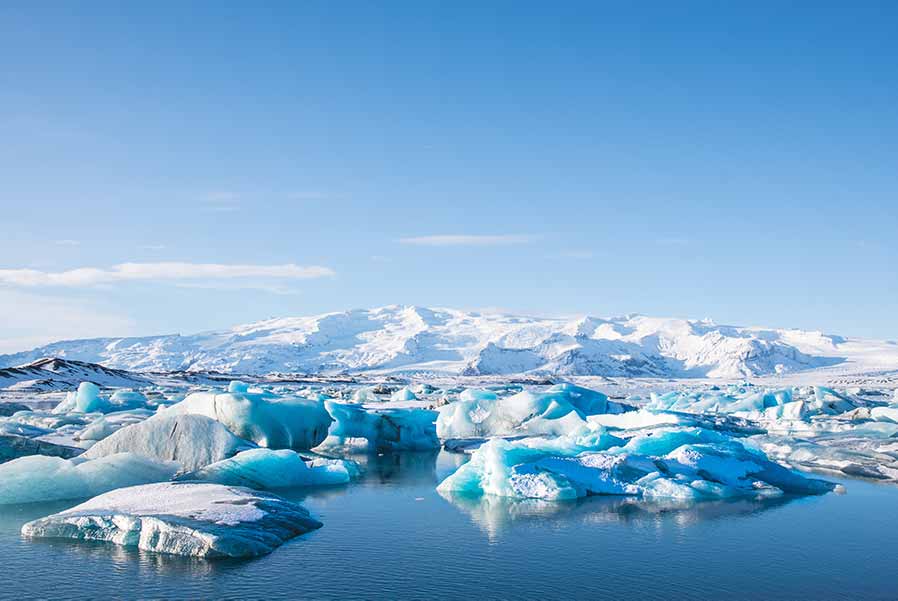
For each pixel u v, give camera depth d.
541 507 17.48
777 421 39.00
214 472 18.73
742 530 15.19
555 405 33.06
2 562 12.02
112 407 39.06
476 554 13.18
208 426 20.34
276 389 69.31
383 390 76.75
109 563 12.07
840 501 18.48
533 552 13.38
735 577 11.97
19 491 16.70
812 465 25.39
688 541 14.27
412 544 13.79
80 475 17.53
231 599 10.52
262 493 15.98
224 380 96.19
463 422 34.47
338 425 30.06
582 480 19.52
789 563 12.78
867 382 163.62
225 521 13.54
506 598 10.86
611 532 14.96
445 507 17.42
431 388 78.50
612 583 11.61
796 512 17.05
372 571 12.01
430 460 27.06
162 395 52.72
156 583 11.12
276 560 12.48
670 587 11.45
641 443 22.22
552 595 11.00
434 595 10.91
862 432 32.41
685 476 19.80
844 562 12.87
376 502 18.02
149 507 14.14
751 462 21.59
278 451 20.39
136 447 19.84
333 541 13.92
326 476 21.05
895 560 13.00
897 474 22.39
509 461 19.78
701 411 52.81
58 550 12.73
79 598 10.48
